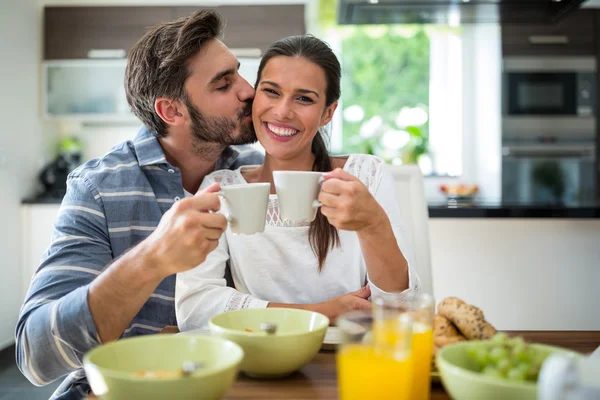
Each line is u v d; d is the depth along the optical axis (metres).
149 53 1.60
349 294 1.39
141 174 1.61
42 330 1.18
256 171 1.67
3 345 3.92
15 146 4.15
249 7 4.55
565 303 3.04
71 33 4.57
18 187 4.16
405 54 5.65
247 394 0.89
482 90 5.05
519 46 4.77
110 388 0.76
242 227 1.07
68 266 1.42
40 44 4.57
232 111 1.61
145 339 0.89
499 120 4.81
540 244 3.04
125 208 1.56
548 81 4.77
